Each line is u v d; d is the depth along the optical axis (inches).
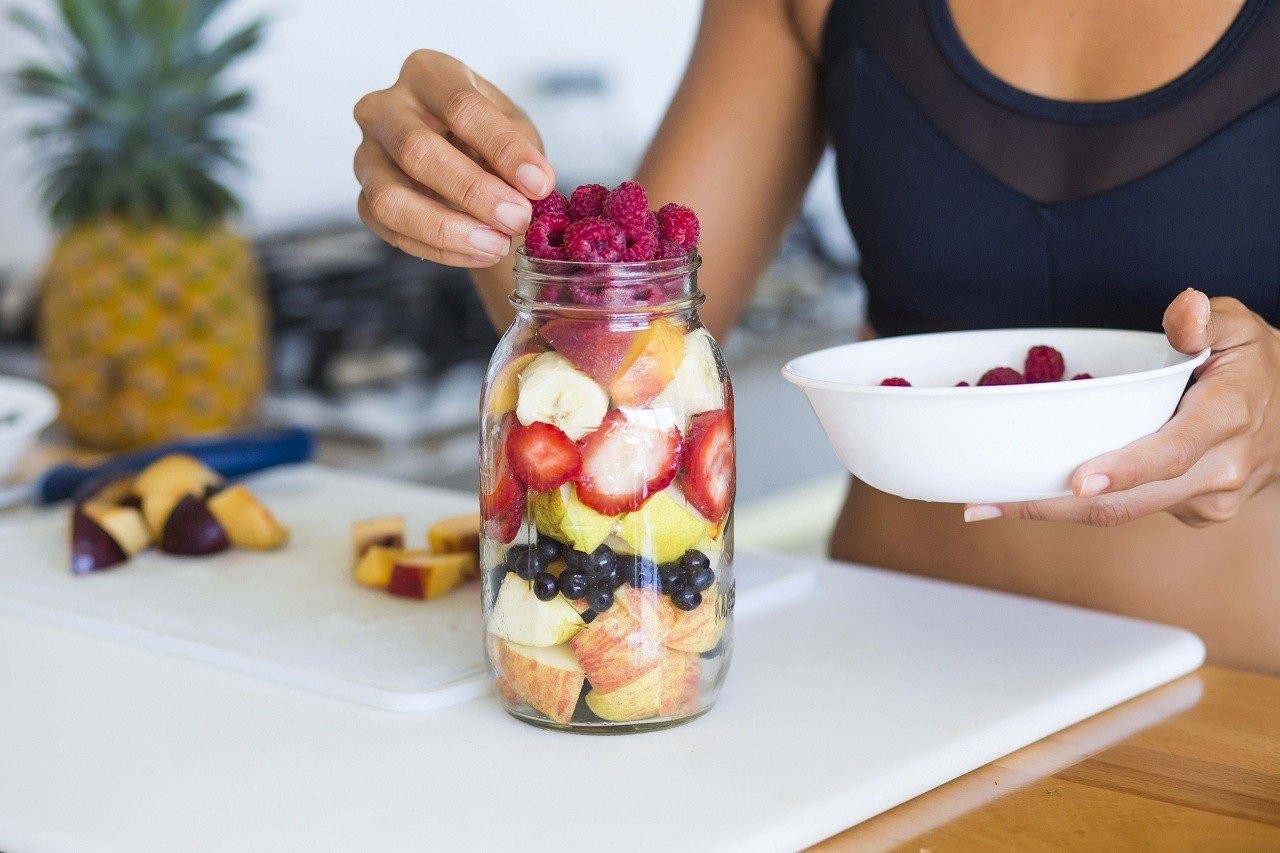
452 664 32.3
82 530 40.3
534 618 27.8
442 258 30.8
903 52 39.6
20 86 85.4
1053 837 24.7
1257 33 35.1
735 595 36.2
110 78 82.7
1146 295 37.5
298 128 105.4
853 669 32.0
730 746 27.9
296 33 103.2
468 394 92.5
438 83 31.3
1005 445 26.6
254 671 32.8
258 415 88.4
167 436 82.4
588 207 28.4
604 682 27.8
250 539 41.9
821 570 40.0
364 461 84.4
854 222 42.1
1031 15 37.8
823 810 25.0
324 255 104.0
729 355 101.0
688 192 43.8
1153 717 30.3
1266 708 30.6
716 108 44.1
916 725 28.6
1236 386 28.2
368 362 93.7
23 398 52.8
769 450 98.9
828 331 108.1
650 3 121.3
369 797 26.1
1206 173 35.9
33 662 34.0
